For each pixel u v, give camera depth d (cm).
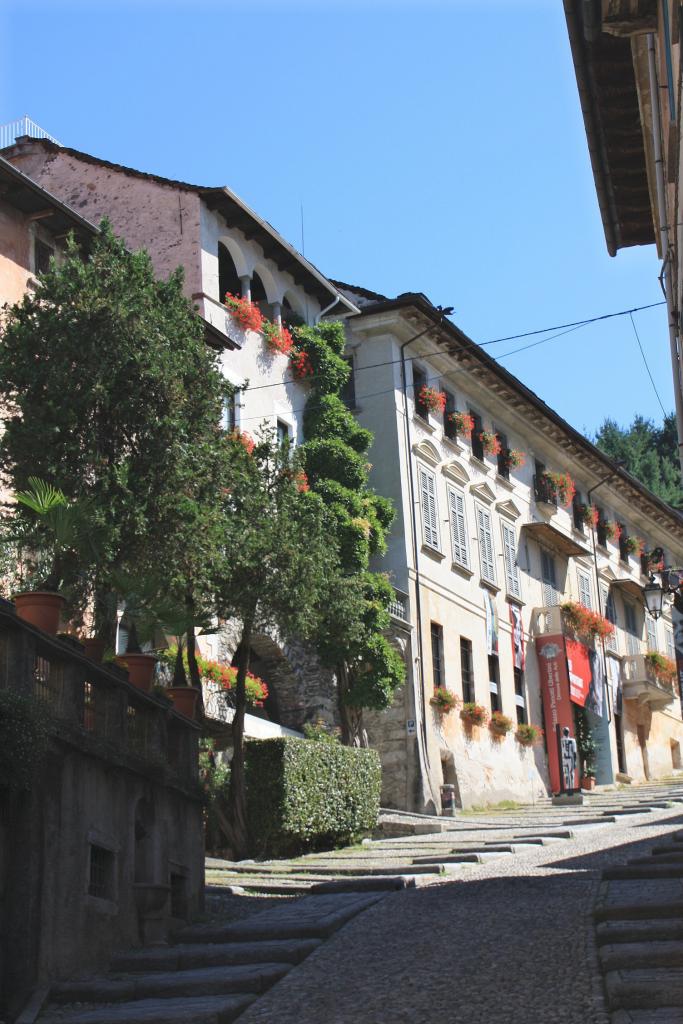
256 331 3030
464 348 3650
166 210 2941
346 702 2973
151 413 1609
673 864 1550
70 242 1752
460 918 1343
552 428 4438
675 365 1541
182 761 1501
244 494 1938
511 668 3962
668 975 968
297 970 1158
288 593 2002
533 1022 902
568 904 1369
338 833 2369
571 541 4466
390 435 3469
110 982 1111
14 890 1082
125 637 2250
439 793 3259
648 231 1852
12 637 1109
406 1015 955
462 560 3738
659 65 1373
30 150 3141
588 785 4216
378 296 3684
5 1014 1023
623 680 4934
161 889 1315
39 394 1612
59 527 1436
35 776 1087
